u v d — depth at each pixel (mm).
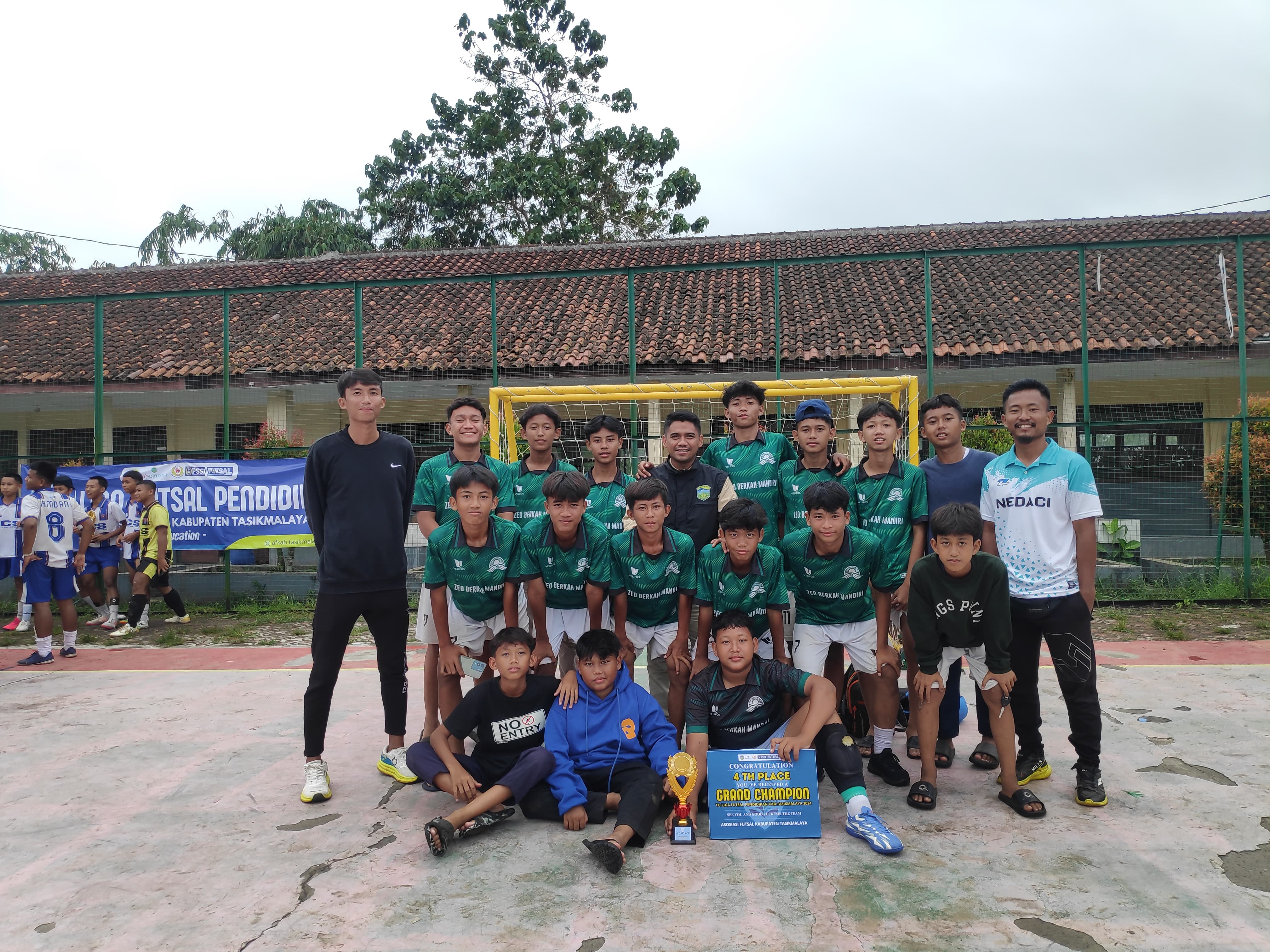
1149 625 7121
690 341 11562
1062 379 11055
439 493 4234
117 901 2689
